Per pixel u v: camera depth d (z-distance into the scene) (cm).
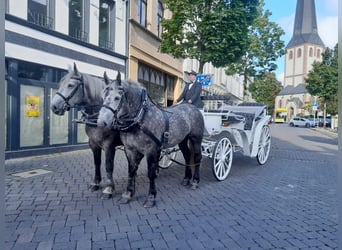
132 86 487
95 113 529
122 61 1338
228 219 470
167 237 400
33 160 867
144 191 601
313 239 411
